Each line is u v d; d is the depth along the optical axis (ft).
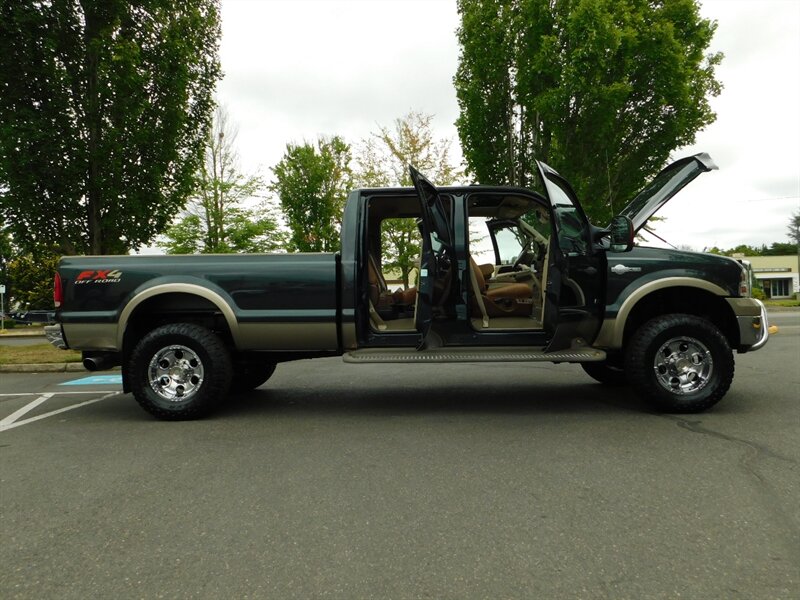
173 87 38.73
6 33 34.45
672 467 12.19
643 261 17.20
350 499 10.74
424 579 7.80
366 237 17.85
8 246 52.01
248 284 17.49
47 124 35.40
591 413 17.58
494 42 42.39
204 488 11.49
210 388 17.33
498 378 25.38
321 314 17.44
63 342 17.69
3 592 7.64
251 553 8.64
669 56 39.73
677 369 17.06
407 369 29.19
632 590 7.43
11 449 14.84
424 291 16.92
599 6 36.96
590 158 40.65
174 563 8.38
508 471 12.16
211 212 83.66
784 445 13.65
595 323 17.21
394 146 72.23
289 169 76.07
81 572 8.16
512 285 19.34
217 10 42.42
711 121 46.16
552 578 7.77
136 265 17.66
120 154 37.14
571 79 37.42
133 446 14.83
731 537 8.88
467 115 46.55
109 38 36.40
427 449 13.97
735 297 17.20
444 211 17.16
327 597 7.41
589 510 10.01
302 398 21.22
